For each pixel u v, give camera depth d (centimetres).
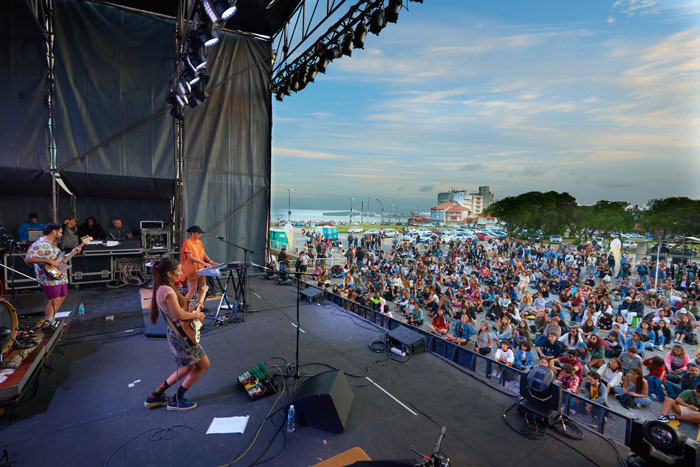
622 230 5522
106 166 758
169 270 283
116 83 760
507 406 331
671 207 4628
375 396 340
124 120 771
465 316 851
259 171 939
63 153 718
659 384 631
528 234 5703
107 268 725
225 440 270
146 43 786
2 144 665
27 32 676
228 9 455
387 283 1361
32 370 321
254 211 938
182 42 646
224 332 500
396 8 519
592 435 294
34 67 685
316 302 671
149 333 463
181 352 291
